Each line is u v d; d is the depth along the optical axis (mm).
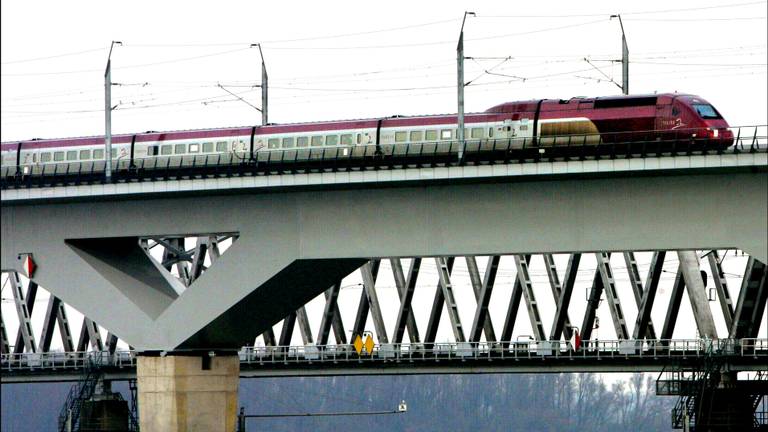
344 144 113312
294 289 106875
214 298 106188
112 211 109250
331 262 103812
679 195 95312
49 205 111125
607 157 94875
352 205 102250
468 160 103188
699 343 110125
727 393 107250
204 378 109688
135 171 111438
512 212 98562
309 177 101188
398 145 111750
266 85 117875
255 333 111000
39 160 122500
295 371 121750
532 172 96125
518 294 119562
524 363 115188
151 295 110562
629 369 112500
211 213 106312
